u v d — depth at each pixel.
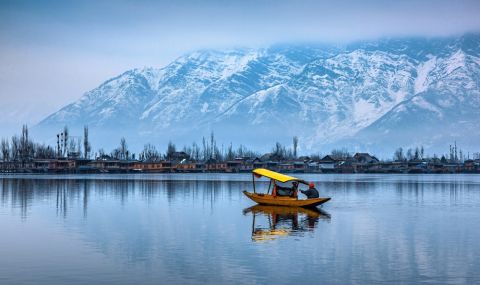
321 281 36.53
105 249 46.16
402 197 108.88
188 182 175.00
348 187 151.25
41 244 48.34
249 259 42.56
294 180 87.31
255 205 86.31
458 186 159.00
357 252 45.44
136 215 70.56
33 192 112.88
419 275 38.09
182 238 51.91
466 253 45.28
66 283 35.81
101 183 159.38
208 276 37.56
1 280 36.50
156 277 37.28
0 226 59.47
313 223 63.81
